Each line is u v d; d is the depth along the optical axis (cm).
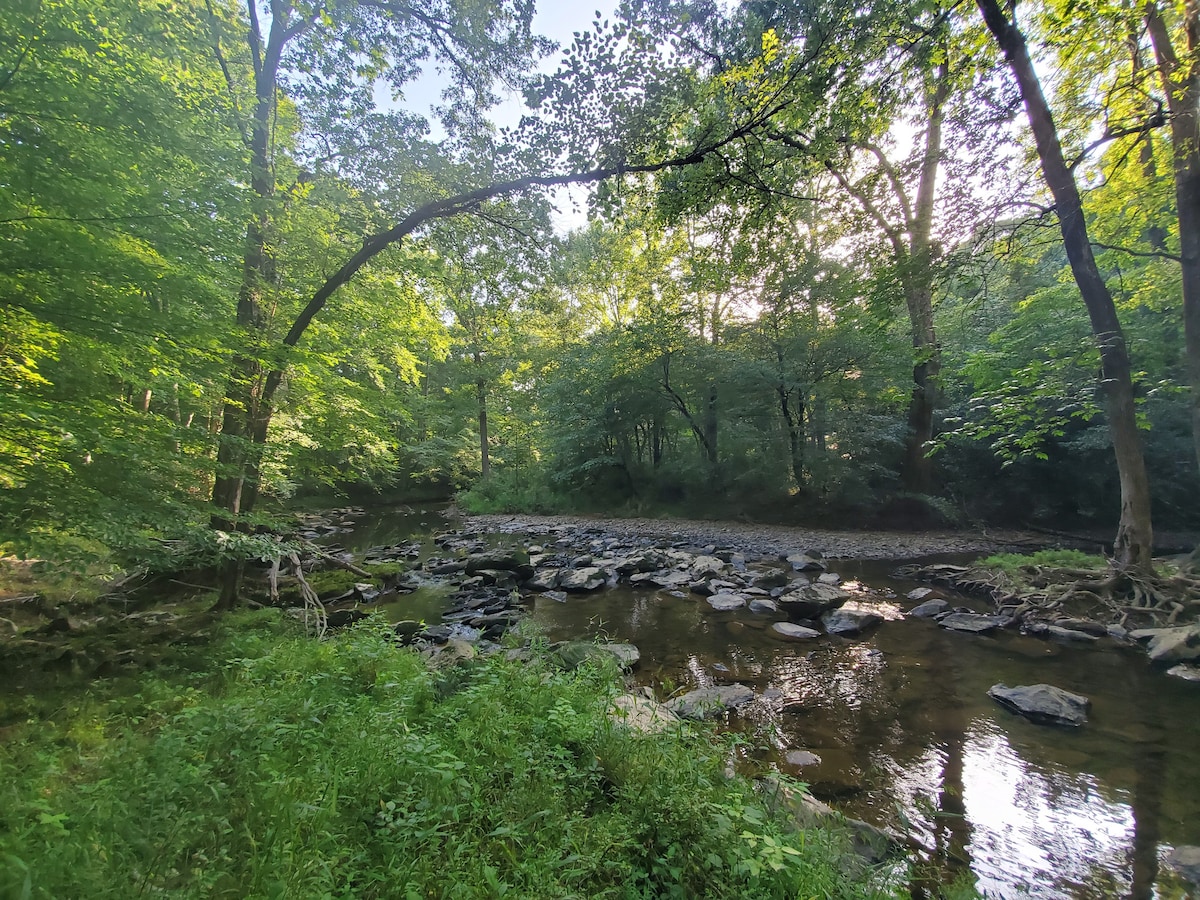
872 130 796
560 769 331
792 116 739
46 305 397
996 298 1867
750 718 563
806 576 1290
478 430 3459
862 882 287
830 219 1141
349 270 863
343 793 274
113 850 205
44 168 366
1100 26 727
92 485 453
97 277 413
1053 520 1989
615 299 3017
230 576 784
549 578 1212
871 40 683
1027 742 512
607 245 2253
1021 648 777
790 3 674
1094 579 988
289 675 463
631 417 2489
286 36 898
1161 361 1364
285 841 223
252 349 682
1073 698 578
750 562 1467
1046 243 1026
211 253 533
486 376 2938
